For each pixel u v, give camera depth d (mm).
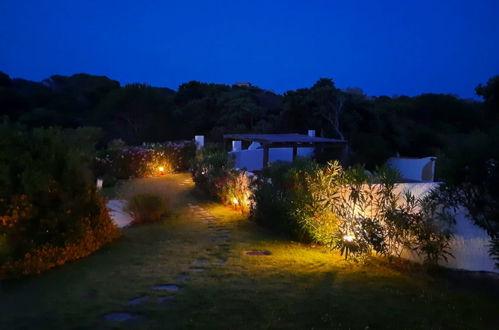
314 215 7000
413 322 3736
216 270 5539
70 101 40656
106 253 6668
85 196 6871
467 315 3922
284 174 8562
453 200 4691
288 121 30562
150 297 4387
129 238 7855
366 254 6094
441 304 4199
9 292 4738
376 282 4965
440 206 5332
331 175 6902
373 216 6133
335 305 4121
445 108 36906
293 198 7613
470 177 4152
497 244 4262
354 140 27328
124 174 17266
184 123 36844
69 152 6746
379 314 3908
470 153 4066
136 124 34594
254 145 23609
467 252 5172
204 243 7434
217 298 4324
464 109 36750
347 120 28391
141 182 16281
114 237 7633
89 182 7043
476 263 5090
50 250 5840
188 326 3600
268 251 6766
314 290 4621
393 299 4340
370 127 29281
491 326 3670
